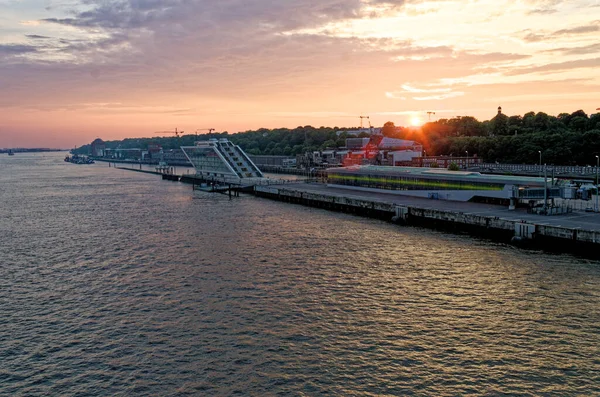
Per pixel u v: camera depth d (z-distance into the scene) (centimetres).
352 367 5516
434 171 17375
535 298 7350
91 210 18025
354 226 13350
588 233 9425
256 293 7894
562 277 8238
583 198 13725
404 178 17188
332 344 6056
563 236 9812
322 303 7388
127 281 8719
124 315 7125
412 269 8962
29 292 8250
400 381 5231
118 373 5509
